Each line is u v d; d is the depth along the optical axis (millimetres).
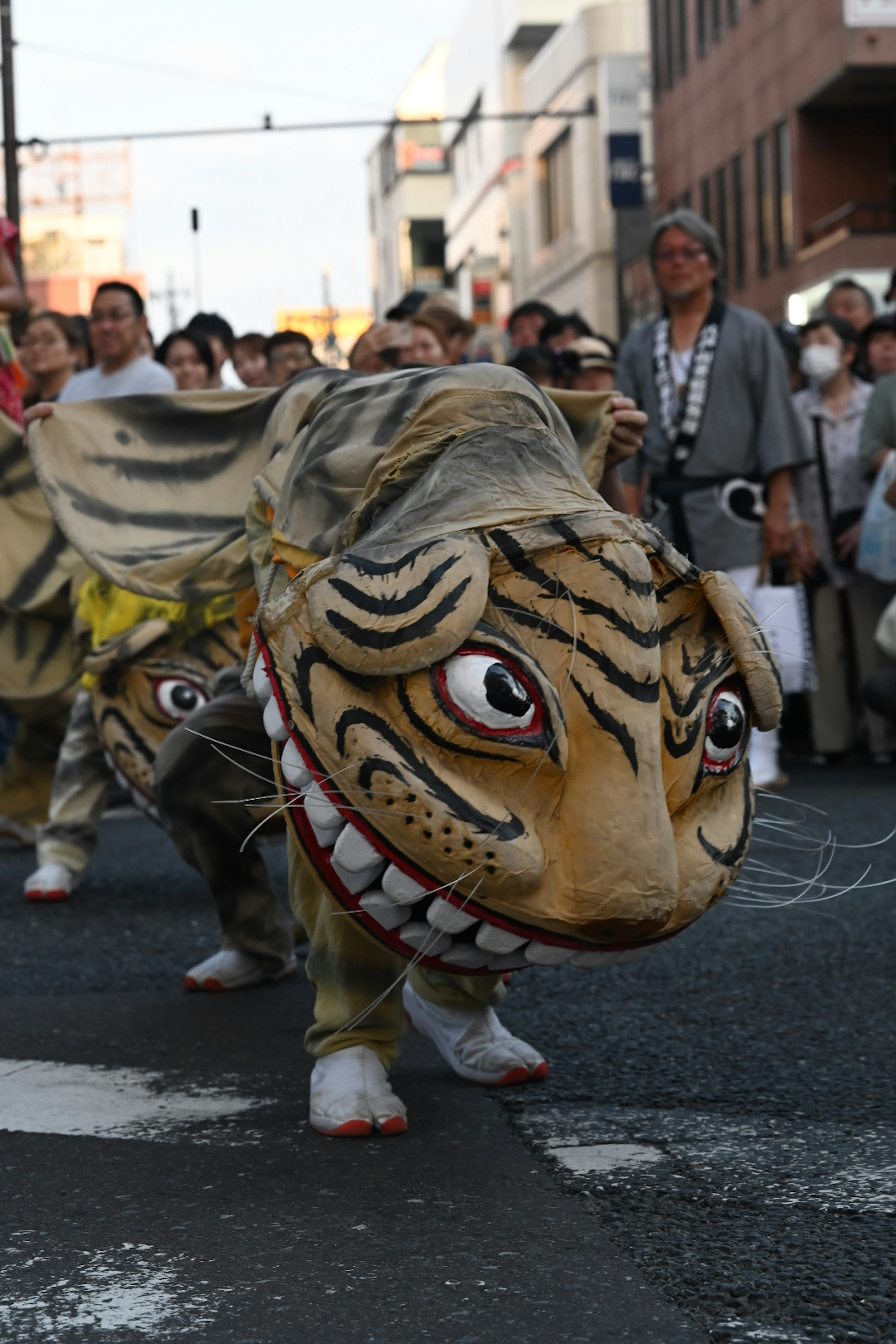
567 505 3590
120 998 5820
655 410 10117
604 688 3453
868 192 39875
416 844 3438
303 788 3652
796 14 39281
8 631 7562
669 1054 4980
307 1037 4383
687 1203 3711
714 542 10000
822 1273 3305
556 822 3467
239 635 5484
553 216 62719
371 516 3832
